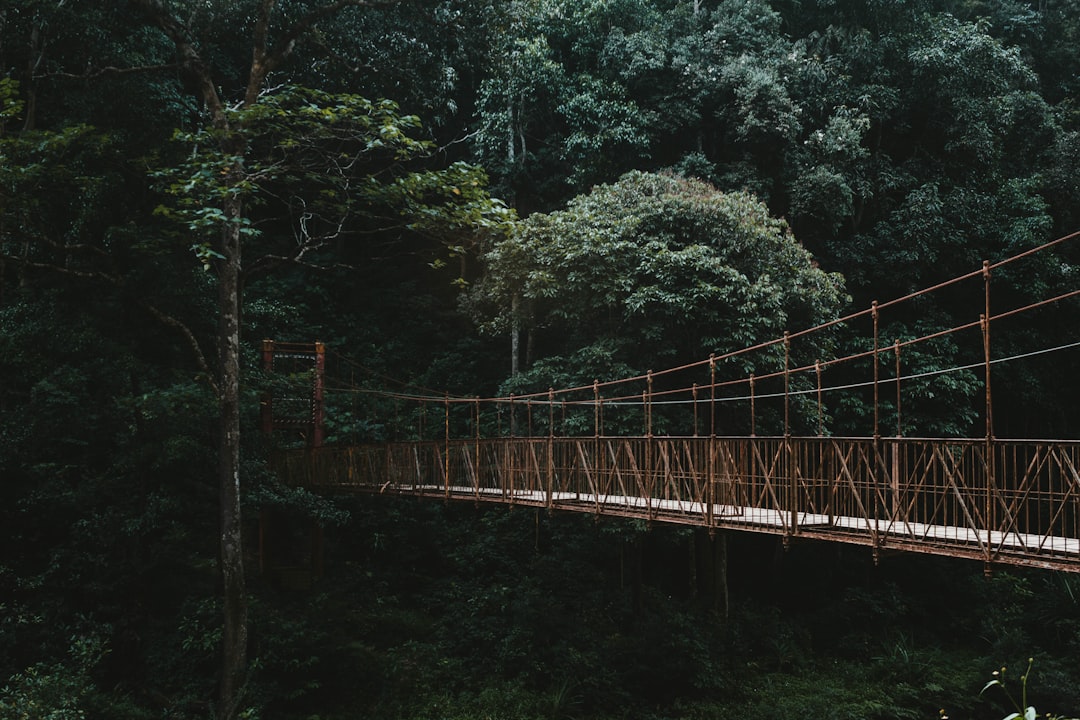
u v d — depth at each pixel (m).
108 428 12.18
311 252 22.75
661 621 14.02
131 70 11.04
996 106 22.22
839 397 18.39
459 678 12.47
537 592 14.75
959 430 17.89
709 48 20.89
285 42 11.49
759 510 9.38
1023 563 6.57
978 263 20.62
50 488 11.61
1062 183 22.17
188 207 11.06
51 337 11.77
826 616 16.67
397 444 14.34
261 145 14.52
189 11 12.26
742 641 14.85
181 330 11.19
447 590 15.25
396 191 10.79
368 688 11.77
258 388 13.02
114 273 11.11
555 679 12.58
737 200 15.75
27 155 10.63
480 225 11.30
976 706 13.98
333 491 14.78
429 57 15.05
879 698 13.72
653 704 12.92
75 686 9.53
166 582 12.12
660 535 15.38
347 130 10.57
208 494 12.52
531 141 22.16
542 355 20.31
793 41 23.50
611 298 14.73
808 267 15.61
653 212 15.26
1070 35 27.09
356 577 15.02
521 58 19.62
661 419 14.38
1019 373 20.14
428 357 21.59
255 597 12.66
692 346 15.04
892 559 18.44
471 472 13.26
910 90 21.92
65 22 12.51
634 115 19.73
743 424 15.18
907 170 21.34
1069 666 15.02
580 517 16.55
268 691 10.60
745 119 19.30
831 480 8.62
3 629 10.48
